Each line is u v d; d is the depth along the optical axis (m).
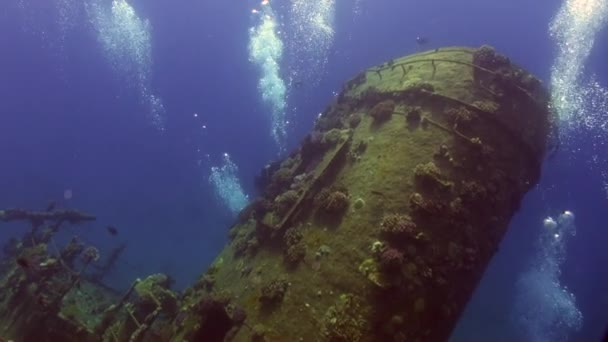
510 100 7.59
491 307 24.80
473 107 7.30
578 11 19.52
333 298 6.05
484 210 6.93
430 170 6.69
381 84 8.65
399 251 6.17
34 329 7.73
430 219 6.48
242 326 6.36
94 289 9.57
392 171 6.88
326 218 6.81
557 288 27.09
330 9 31.38
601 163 30.50
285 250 6.82
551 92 8.52
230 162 34.56
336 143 7.93
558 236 30.39
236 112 36.91
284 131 28.91
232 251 8.26
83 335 7.80
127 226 28.00
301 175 7.89
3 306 8.69
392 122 7.52
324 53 30.31
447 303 6.38
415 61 8.62
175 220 29.30
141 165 37.47
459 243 6.57
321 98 29.25
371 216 6.51
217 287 7.55
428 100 7.55
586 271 31.80
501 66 7.86
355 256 6.24
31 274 8.41
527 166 7.77
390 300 5.95
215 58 38.72
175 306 8.17
